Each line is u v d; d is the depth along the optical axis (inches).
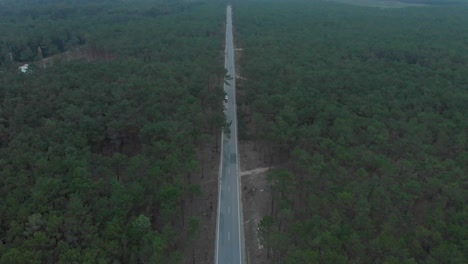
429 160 3196.4
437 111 4185.5
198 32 7785.4
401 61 6072.8
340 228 2439.7
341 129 3602.4
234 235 2888.8
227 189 3420.3
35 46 7057.1
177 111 3909.9
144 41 6678.2
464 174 3031.5
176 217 2928.2
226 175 3622.0
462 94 4429.1
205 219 3034.0
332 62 5733.3
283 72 5280.5
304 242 2410.2
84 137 3385.8
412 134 3631.9
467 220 2495.1
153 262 2206.0
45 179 2669.8
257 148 4106.8
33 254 2134.6
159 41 6761.8
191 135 3631.9
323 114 3917.3
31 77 4699.8
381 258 2273.6
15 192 2591.0
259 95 4453.7
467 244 2277.3
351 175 3024.1
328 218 2642.7
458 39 7568.9
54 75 4724.4
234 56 7012.8
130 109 3796.8
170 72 4943.4
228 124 3988.7
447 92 4510.3
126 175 2992.1
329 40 7234.3
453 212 2635.3
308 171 3125.0
